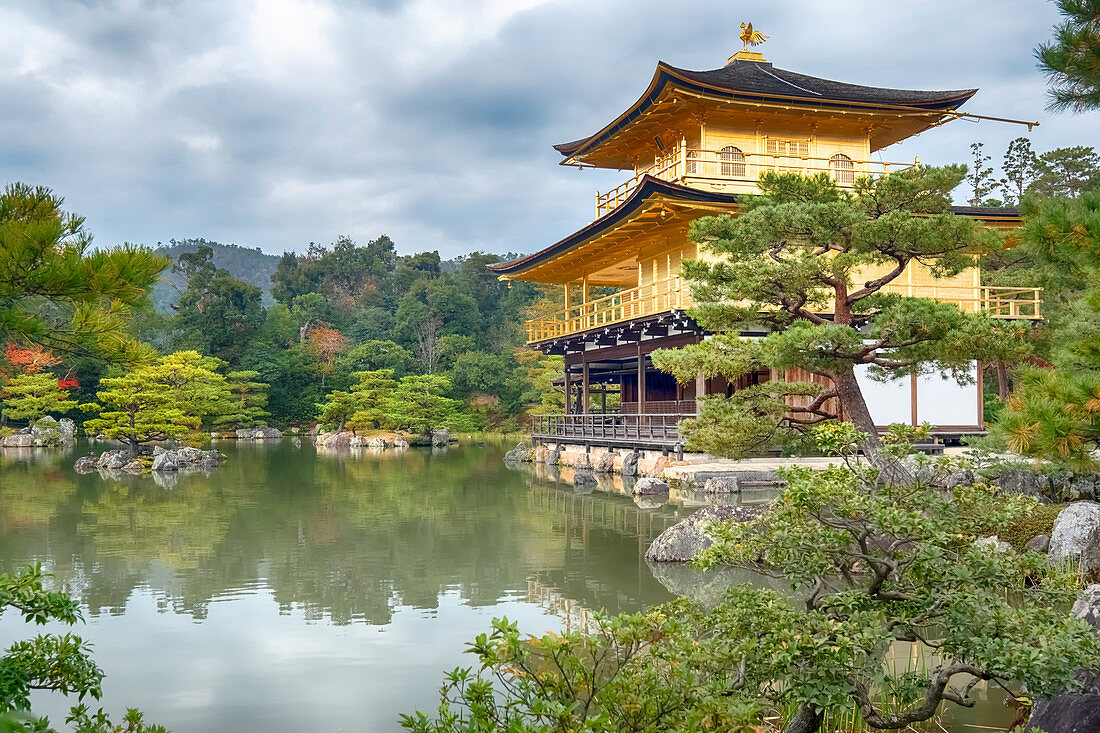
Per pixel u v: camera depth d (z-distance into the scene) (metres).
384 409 61.44
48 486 30.50
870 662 6.34
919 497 6.44
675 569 15.88
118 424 39.88
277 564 16.58
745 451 15.79
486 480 33.16
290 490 29.53
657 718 5.12
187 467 39.16
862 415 14.99
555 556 17.25
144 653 11.06
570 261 39.22
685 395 35.12
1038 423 8.25
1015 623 5.83
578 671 5.30
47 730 5.20
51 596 6.11
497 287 108.56
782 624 6.02
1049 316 26.92
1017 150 57.62
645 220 30.84
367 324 89.31
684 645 5.68
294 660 10.72
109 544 18.77
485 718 4.90
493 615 12.72
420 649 11.14
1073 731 6.34
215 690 9.71
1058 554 12.91
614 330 34.78
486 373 76.25
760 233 14.94
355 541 19.11
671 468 28.12
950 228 14.34
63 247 6.65
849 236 15.31
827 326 14.05
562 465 40.19
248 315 80.19
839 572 6.92
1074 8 7.51
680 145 33.78
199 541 19.14
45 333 6.67
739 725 5.00
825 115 32.34
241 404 68.06
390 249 129.62
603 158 39.50
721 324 16.55
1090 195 7.41
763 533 6.97
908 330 13.89
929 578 6.26
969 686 6.62
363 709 9.12
